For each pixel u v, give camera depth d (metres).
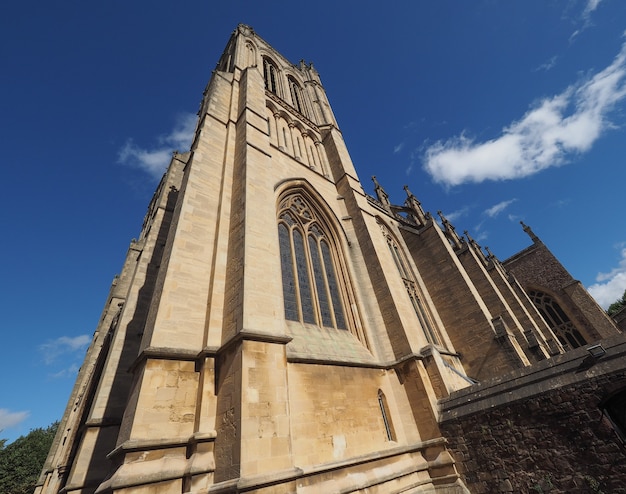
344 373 13.09
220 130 19.47
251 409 8.34
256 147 17.75
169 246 13.00
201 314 11.41
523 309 30.58
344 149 30.00
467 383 16.94
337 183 26.88
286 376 9.91
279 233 17.94
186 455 8.33
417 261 30.50
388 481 11.18
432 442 13.15
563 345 40.59
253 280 11.47
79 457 12.12
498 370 21.66
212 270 12.69
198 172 15.76
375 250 20.42
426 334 23.22
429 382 15.01
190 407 9.12
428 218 31.53
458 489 11.89
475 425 12.43
